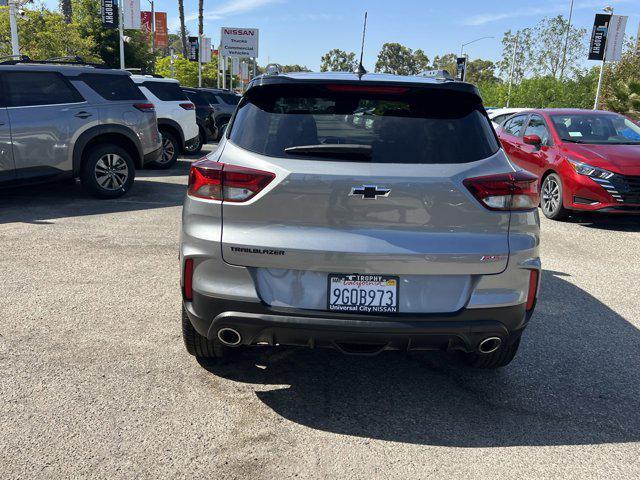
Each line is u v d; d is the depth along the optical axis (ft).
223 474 8.18
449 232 8.88
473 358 11.35
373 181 8.69
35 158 25.50
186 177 37.47
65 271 16.99
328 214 8.79
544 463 8.72
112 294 15.23
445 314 8.98
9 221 23.17
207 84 169.27
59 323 13.26
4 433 8.96
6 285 15.67
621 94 78.64
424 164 8.95
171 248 19.77
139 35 108.47
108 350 11.97
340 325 8.84
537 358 12.39
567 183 26.27
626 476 8.48
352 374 11.37
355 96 9.70
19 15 65.21
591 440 9.37
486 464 8.64
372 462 8.59
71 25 74.18
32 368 11.08
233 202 9.00
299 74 10.25
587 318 14.88
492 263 9.04
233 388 10.63
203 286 9.27
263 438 9.11
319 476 8.22
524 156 30.60
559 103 102.53
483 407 10.29
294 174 8.75
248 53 135.64
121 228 22.41
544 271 19.04
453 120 9.58
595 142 27.99
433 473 8.39
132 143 28.86
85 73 27.20
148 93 40.52
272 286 9.07
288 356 12.01
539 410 10.25
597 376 11.63
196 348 10.96
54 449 8.61
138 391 10.37
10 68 25.00
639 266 20.03
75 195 29.32
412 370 11.63
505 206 9.05
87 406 9.81
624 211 25.05
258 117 9.65
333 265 8.83
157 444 8.82
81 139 26.73
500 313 9.22
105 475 8.07
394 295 8.94
